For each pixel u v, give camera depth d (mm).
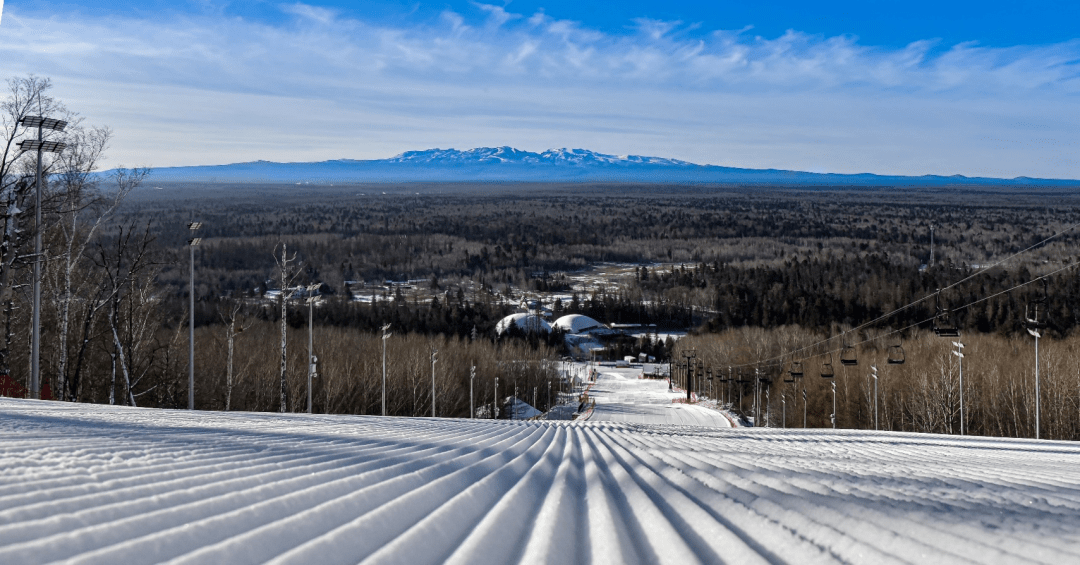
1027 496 6688
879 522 4758
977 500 6230
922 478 8266
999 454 14859
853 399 64062
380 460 8008
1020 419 51250
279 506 4781
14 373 37219
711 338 114062
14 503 4250
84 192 32688
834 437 21641
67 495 4656
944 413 51094
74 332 39438
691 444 14688
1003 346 62594
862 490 6738
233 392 47125
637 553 4215
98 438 8492
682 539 4504
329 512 4723
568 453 11203
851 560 3828
